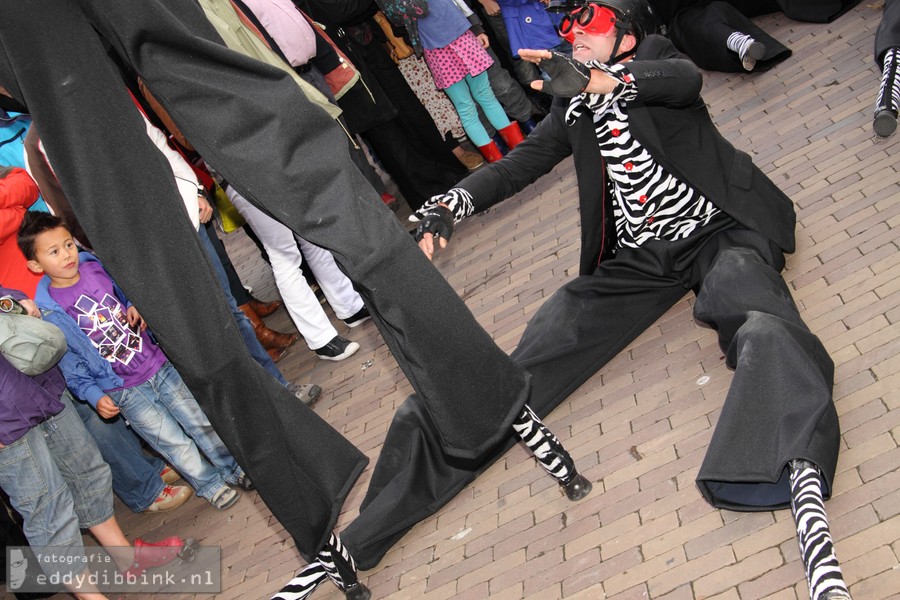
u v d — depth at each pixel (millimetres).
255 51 3965
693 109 3406
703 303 3270
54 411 3631
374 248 2357
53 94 2131
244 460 2467
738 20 5938
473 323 2535
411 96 5895
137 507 4688
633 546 2943
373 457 4164
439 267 5555
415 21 5441
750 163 3574
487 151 6012
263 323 5883
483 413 2586
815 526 2418
